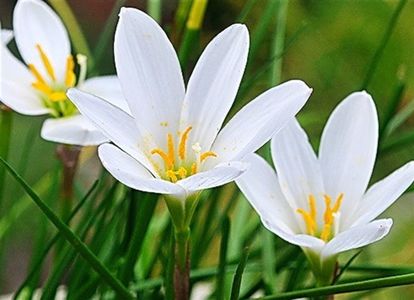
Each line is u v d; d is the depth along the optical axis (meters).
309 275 0.63
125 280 0.56
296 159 0.55
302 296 0.52
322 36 1.33
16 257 1.03
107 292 0.59
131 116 0.52
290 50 1.34
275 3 0.63
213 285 0.63
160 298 0.59
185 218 0.51
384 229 0.51
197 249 0.59
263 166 0.55
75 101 0.50
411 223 1.13
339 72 1.23
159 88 0.52
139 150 0.51
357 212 0.54
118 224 0.59
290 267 0.60
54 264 0.59
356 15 1.33
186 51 0.59
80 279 0.57
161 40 0.52
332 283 0.53
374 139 0.54
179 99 0.52
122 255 0.58
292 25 1.35
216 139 0.52
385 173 1.16
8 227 0.62
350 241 0.52
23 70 0.60
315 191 0.55
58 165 0.61
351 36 1.32
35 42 0.61
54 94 0.59
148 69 0.52
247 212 0.63
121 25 0.52
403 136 0.62
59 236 0.56
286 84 0.51
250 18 1.31
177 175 0.52
